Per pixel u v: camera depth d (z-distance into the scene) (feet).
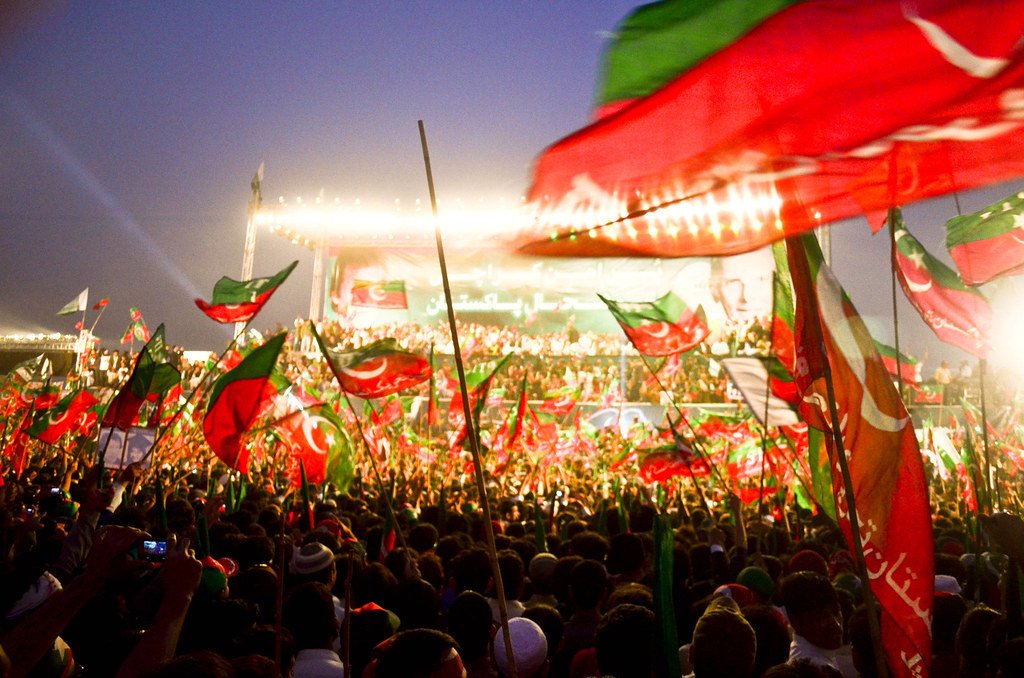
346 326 137.69
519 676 13.60
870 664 11.57
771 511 40.29
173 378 33.50
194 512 28.04
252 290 31.48
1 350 112.06
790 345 17.24
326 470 30.76
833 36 7.55
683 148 8.60
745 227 9.43
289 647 12.84
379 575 17.52
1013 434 50.44
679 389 111.24
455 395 55.36
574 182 9.05
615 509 31.94
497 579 10.43
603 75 8.35
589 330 137.90
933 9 7.25
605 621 11.99
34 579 14.67
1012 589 11.86
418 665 10.84
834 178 9.01
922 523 11.55
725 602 11.50
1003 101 7.61
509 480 56.03
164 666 8.48
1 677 6.61
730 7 7.80
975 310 20.74
